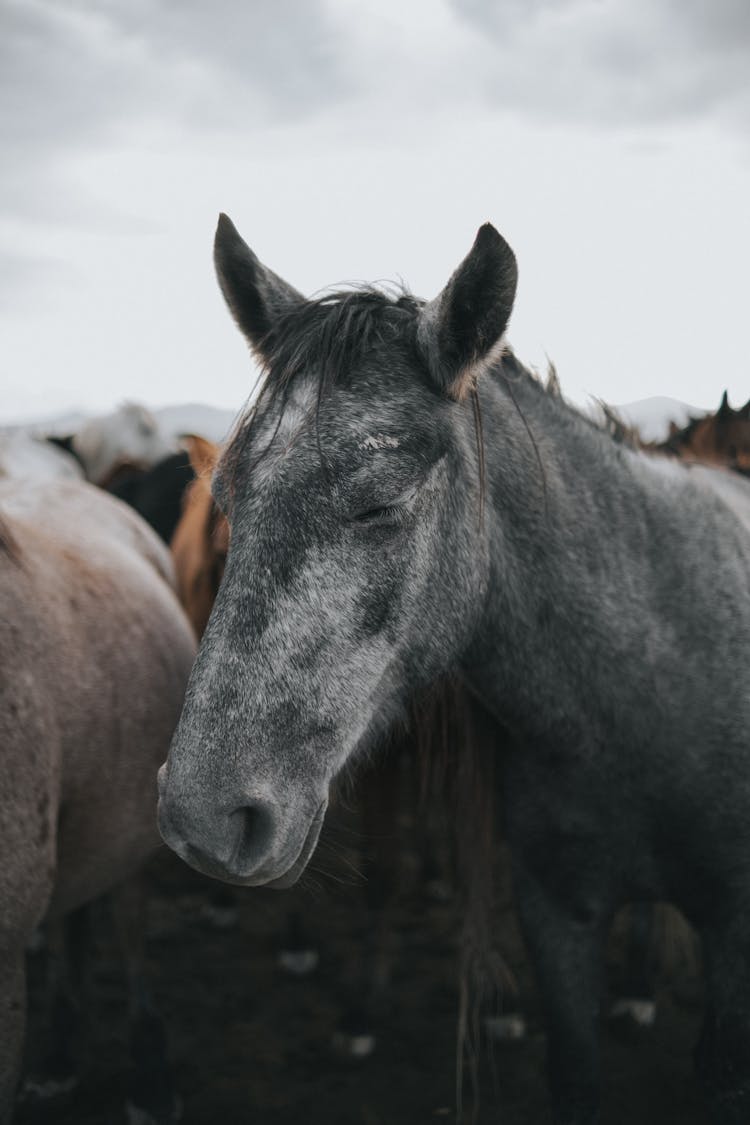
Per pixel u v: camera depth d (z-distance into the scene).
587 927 2.18
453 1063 3.26
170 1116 2.84
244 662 1.60
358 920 4.37
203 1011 3.62
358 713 1.72
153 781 2.47
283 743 1.61
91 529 2.93
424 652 1.86
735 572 2.16
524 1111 2.99
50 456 6.03
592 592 2.02
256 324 2.08
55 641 2.18
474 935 2.50
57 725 2.09
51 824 2.01
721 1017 2.05
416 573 1.75
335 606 1.64
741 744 2.03
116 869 2.46
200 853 1.56
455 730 2.47
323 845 2.47
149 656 2.56
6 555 2.15
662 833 2.08
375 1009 3.38
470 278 1.74
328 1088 3.13
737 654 2.07
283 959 3.92
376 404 1.71
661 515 2.14
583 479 2.09
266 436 1.71
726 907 2.07
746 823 2.03
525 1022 3.51
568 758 2.08
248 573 1.62
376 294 1.89
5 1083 1.84
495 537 1.98
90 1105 2.98
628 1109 2.96
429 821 3.96
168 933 4.29
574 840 2.13
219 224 2.08
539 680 2.04
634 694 2.02
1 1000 1.85
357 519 1.65
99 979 3.84
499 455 1.99
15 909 1.88
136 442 7.59
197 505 4.08
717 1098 2.05
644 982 3.41
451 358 1.77
